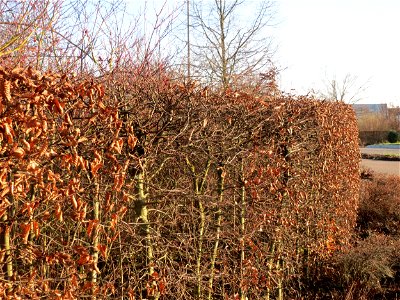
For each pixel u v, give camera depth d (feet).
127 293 12.42
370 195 35.68
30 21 13.17
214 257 14.83
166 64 16.69
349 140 28.58
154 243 12.62
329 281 22.17
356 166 31.35
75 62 13.50
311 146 20.67
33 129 8.31
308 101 20.43
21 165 8.68
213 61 39.68
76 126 9.96
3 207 8.23
